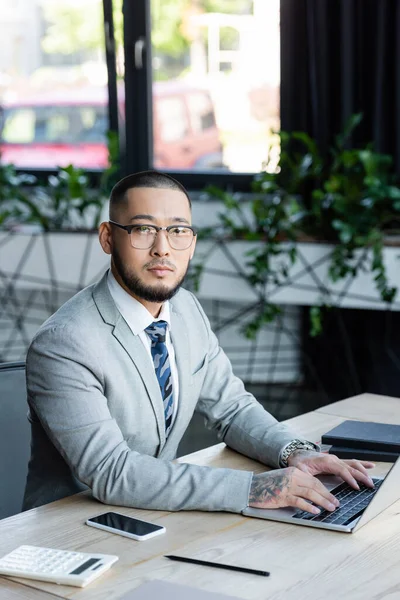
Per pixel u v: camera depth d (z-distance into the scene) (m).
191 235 1.67
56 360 1.60
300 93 4.26
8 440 1.80
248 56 4.56
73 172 4.33
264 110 4.58
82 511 1.50
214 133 4.71
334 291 3.81
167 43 4.70
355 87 4.05
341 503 1.51
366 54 4.01
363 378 4.41
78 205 4.53
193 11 4.62
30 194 5.02
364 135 4.09
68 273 4.35
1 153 4.96
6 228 4.51
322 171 4.12
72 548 1.33
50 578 1.21
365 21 3.98
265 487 1.49
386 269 3.68
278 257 3.89
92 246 4.28
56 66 5.00
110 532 1.40
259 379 4.80
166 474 1.52
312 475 1.62
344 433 1.83
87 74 4.94
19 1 4.99
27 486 1.78
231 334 4.83
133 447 1.71
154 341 1.72
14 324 5.20
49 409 1.60
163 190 1.63
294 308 4.68
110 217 1.67
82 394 1.59
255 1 4.49
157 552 1.31
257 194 4.52
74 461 1.57
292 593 1.17
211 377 1.92
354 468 1.64
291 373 4.74
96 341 1.63
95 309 1.67
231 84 4.63
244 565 1.26
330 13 4.04
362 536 1.38
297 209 3.83
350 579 1.21
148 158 4.85
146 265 1.62
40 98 5.07
